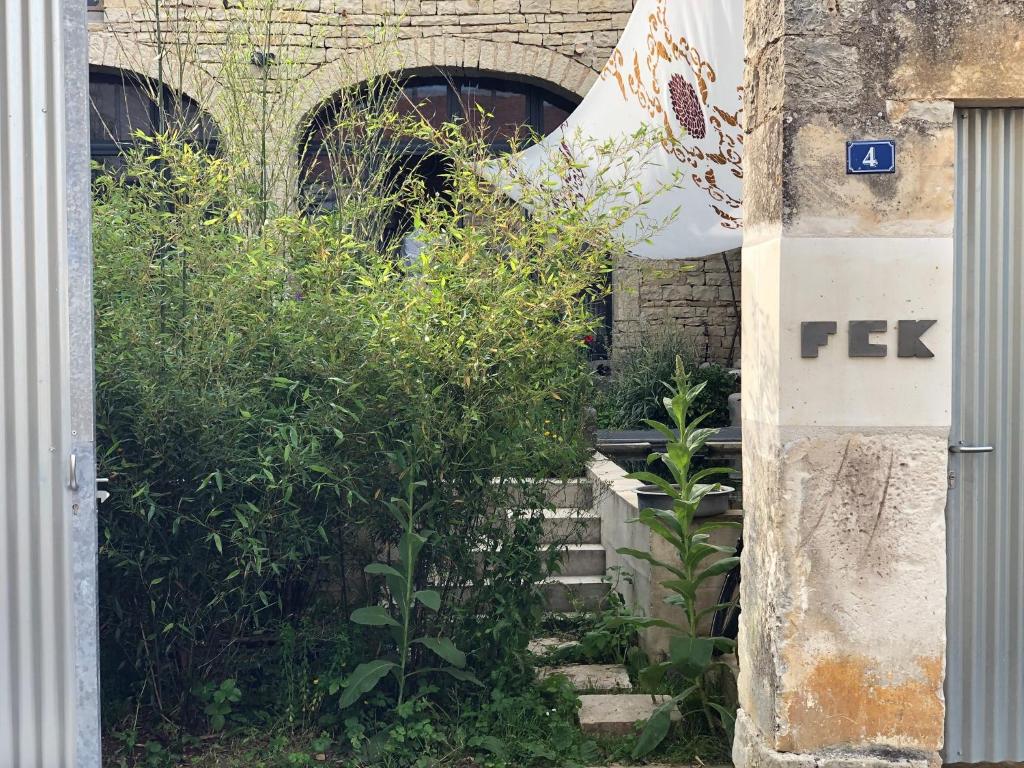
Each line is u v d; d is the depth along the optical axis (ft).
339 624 13.99
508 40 32.40
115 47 29.73
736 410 28.04
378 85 19.67
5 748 9.86
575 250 14.49
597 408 29.55
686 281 33.71
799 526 11.06
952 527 11.60
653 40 20.15
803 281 11.00
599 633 16.15
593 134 22.95
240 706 13.99
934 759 11.16
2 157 9.71
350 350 13.71
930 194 10.98
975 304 11.49
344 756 13.23
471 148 16.06
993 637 11.68
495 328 13.58
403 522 13.55
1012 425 11.59
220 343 13.10
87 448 9.86
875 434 11.06
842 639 11.09
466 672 14.01
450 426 13.73
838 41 10.91
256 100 17.52
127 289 13.52
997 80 10.96
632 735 13.67
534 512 15.07
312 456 12.90
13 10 9.69
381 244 16.25
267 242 14.25
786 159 10.95
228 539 13.15
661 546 15.43
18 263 9.75
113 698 13.66
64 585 9.89
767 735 11.40
